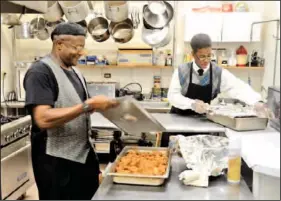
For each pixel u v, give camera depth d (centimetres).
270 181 117
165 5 244
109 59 360
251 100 201
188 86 218
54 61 152
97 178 172
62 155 153
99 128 194
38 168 155
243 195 118
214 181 132
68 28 148
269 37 227
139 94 297
